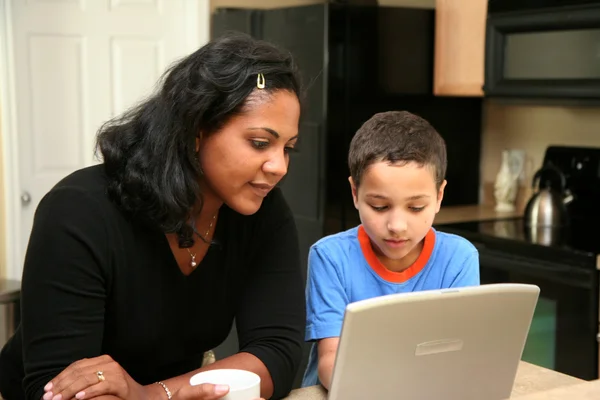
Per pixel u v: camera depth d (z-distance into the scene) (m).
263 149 1.15
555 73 2.61
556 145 3.12
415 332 0.95
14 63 3.05
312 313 1.34
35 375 1.12
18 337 1.33
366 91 3.02
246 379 1.01
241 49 1.16
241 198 1.18
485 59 2.88
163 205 1.16
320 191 2.97
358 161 1.28
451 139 3.41
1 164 3.09
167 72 1.24
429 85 3.23
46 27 3.13
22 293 1.16
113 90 3.32
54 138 3.19
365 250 1.37
